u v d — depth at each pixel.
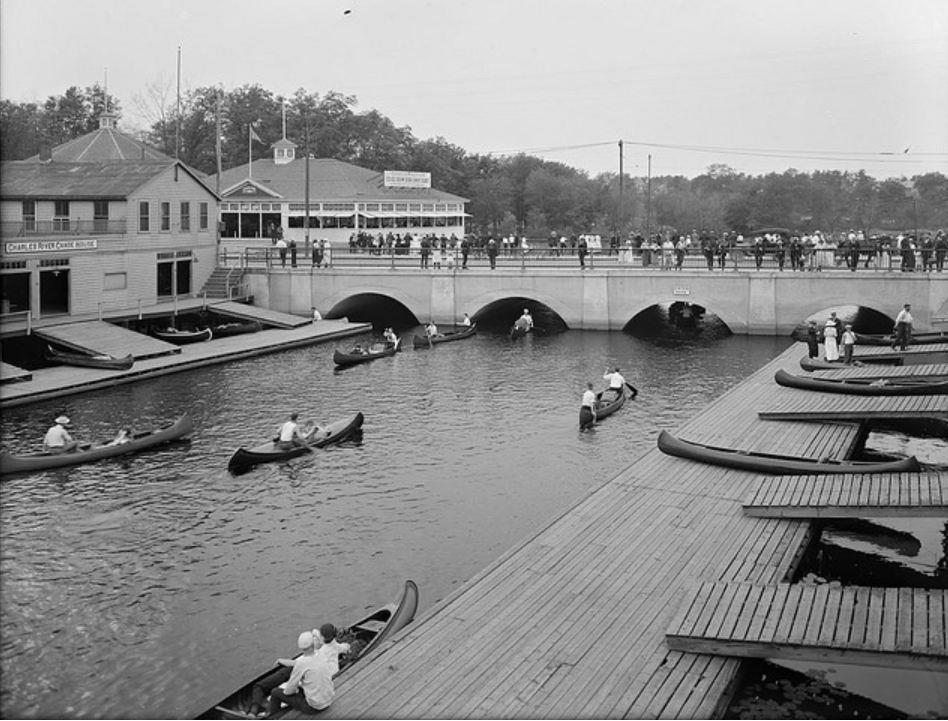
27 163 67.50
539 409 46.34
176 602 25.22
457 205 111.25
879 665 17.81
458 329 70.81
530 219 130.12
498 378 53.81
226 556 28.23
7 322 54.78
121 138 89.19
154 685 21.16
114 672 21.69
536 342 66.75
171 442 39.47
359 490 34.19
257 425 42.78
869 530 29.73
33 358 56.25
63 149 88.31
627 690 17.62
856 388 41.62
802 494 27.16
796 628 18.81
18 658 22.28
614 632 19.94
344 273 74.56
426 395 49.31
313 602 25.25
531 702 17.23
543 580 22.67
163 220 66.88
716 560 23.86
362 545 29.17
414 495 33.75
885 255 73.38
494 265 73.69
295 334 66.44
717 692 17.56
